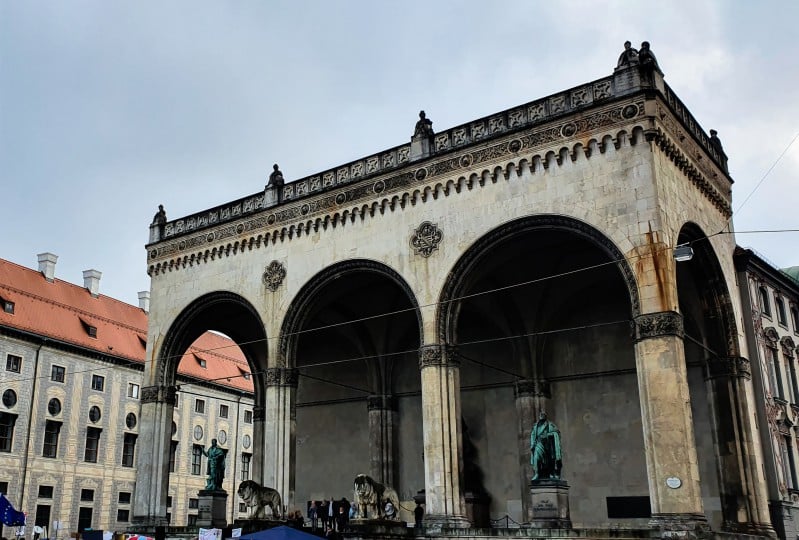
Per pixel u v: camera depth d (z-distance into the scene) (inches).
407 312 1761.8
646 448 1085.1
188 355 3154.5
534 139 1280.8
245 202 1670.8
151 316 1775.3
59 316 2682.1
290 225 1567.4
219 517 1534.2
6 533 2285.9
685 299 1454.2
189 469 2984.7
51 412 2506.2
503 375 1658.5
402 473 1780.3
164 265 1785.2
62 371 2578.7
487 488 1626.5
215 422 3161.9
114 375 2778.1
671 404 1073.5
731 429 1360.7
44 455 2463.1
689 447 1058.7
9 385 2380.7
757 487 1327.5
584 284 1556.3
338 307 1754.4
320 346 1977.1
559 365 1604.3
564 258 1491.1
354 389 1907.0
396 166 1425.9
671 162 1245.7
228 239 1672.0
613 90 1224.8
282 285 1552.7
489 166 1320.1
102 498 2642.7
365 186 1467.8
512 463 1610.5
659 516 1047.0
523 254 1455.5
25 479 2378.2
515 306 1603.1
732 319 1401.3
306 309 1523.1
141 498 1660.9
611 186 1194.6
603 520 1486.2
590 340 1579.7
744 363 1396.4
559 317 1614.2
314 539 926.4
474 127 1363.2
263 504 1346.0
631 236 1160.8
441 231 1352.1
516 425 1621.6
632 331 1141.1
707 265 1384.1
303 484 1934.1
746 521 1312.7
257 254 1616.6
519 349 1608.0
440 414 1275.8
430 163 1387.8
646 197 1160.2
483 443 1654.8
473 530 1176.8
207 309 1710.1
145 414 1713.8
